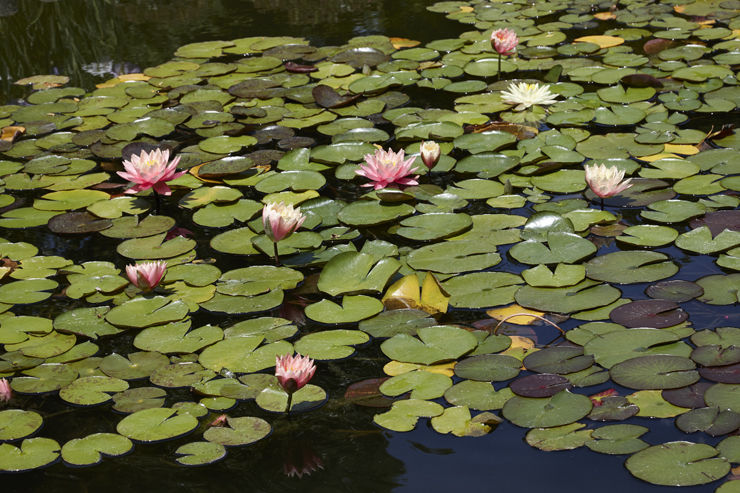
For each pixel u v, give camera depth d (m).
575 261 2.07
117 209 2.64
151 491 1.37
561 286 1.94
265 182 2.79
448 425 1.50
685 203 2.37
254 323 1.91
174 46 4.70
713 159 2.71
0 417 1.60
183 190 2.81
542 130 3.16
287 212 2.07
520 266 2.10
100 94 3.88
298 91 3.81
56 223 2.54
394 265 2.08
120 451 1.47
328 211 2.54
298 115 3.51
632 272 1.98
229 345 1.81
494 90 3.69
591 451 1.41
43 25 5.29
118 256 2.32
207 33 4.96
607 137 3.00
